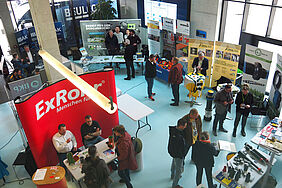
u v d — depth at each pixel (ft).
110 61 28.45
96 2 35.73
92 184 12.42
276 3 20.47
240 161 13.52
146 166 16.66
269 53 19.21
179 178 14.33
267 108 19.88
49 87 15.19
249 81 21.66
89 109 17.69
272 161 12.45
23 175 16.63
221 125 19.39
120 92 23.85
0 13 28.09
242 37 24.35
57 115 16.12
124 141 13.41
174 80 21.61
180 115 21.89
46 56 11.35
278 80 18.88
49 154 16.19
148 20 29.22
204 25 25.22
